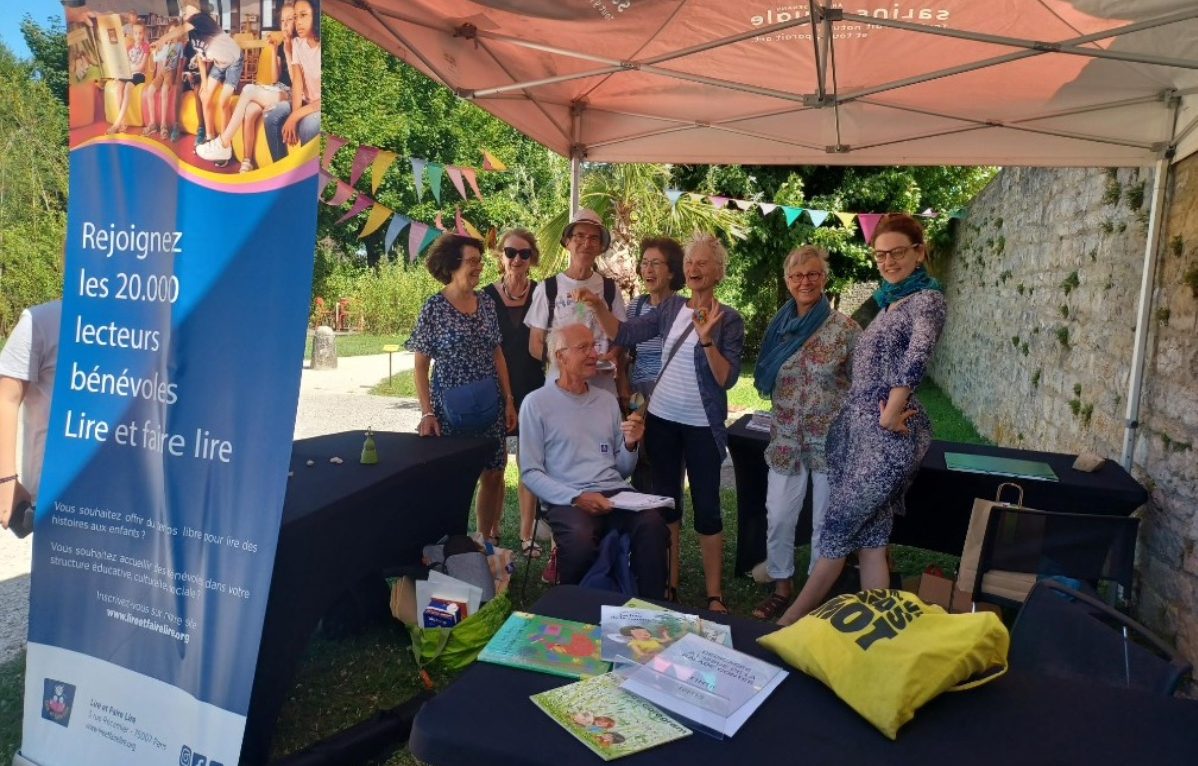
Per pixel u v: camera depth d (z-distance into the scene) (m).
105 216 2.10
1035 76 3.86
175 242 1.99
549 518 3.20
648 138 5.22
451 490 3.46
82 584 2.18
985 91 4.12
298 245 1.84
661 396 3.57
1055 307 5.91
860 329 3.50
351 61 20.50
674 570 3.67
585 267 4.09
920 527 3.87
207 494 1.97
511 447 7.31
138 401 2.07
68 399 2.17
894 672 1.40
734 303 14.83
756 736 1.35
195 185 1.96
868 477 3.05
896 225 3.03
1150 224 3.93
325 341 13.08
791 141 4.92
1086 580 3.10
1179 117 3.86
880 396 3.05
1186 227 3.61
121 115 2.05
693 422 3.48
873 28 3.43
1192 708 1.47
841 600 1.63
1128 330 4.25
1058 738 1.36
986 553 3.11
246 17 1.87
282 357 1.86
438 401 3.78
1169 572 3.45
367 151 4.85
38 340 2.63
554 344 3.49
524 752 1.28
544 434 3.34
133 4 2.01
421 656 2.96
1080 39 2.82
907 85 3.51
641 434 3.37
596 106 5.06
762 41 3.67
